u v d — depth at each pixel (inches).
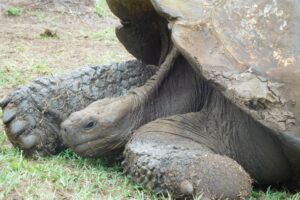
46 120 177.9
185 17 145.6
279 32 145.3
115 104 169.9
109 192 145.9
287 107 138.4
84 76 186.5
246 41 144.3
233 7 148.6
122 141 168.9
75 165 166.9
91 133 165.8
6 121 174.6
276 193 158.9
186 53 140.3
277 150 154.4
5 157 166.1
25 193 138.0
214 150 160.9
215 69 139.9
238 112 159.3
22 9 503.8
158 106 174.6
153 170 139.8
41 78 183.0
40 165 160.4
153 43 193.8
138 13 180.4
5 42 391.2
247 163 161.2
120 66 192.5
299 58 142.3
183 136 159.3
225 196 135.5
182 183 134.6
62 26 481.7
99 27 499.5
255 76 139.9
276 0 148.6
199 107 174.9
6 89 269.0
